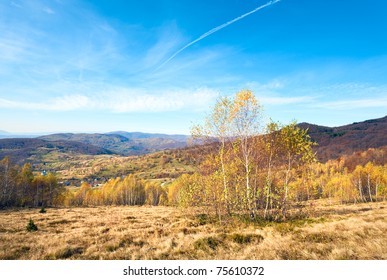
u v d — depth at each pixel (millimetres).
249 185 20438
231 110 20109
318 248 10281
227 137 20438
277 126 19766
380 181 66250
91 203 79438
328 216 21156
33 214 30750
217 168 21469
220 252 10828
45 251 11547
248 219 19344
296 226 16094
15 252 11508
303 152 19469
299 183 20094
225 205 21062
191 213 25234
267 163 20641
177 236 14680
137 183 89250
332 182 71000
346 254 9305
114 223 20859
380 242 10211
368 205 38844
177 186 62031
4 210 41625
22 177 62500
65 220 23141
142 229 16859
